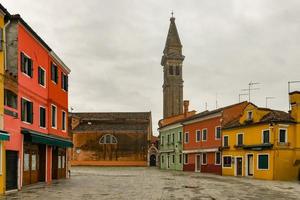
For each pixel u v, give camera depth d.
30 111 24.00
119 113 80.75
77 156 72.56
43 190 21.69
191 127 53.31
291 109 36.47
